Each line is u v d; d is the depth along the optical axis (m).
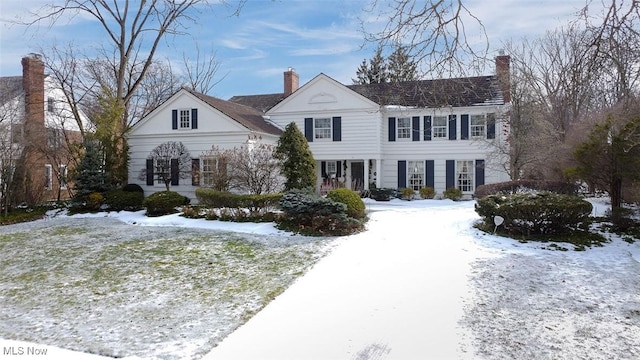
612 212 12.51
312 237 12.42
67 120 27.38
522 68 24.69
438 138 24.39
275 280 8.55
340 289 7.79
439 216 15.31
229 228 14.20
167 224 15.50
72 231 14.69
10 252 11.93
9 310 7.43
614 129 12.17
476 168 23.75
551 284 7.93
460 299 7.17
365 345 5.59
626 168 12.11
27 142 20.89
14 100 23.59
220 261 10.17
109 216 18.34
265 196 15.36
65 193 26.31
